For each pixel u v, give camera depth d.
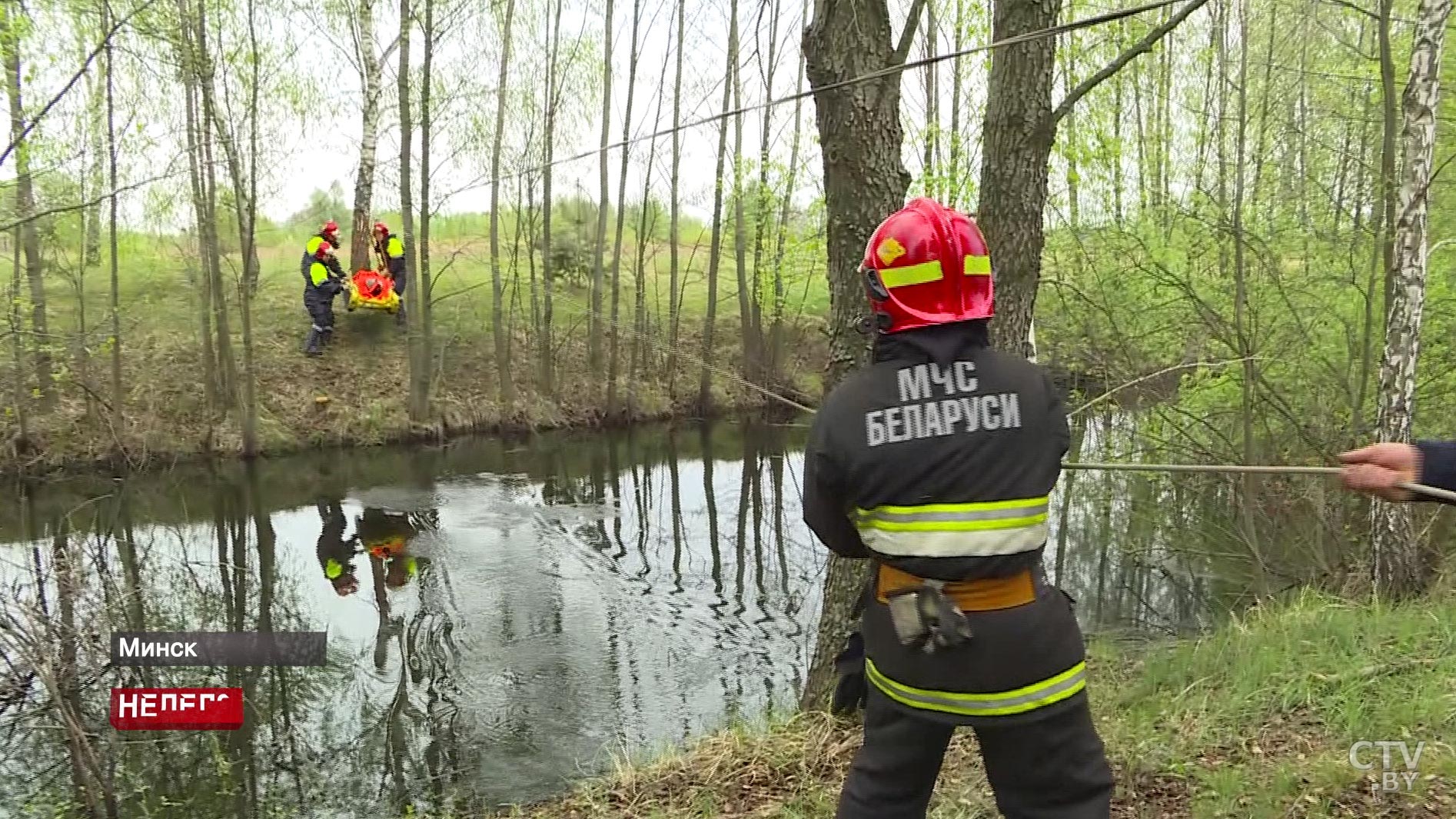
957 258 1.84
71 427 14.49
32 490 13.41
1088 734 1.89
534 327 20.28
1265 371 7.97
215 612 8.70
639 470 15.55
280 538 11.34
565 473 15.27
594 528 11.86
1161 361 8.49
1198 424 8.60
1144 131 15.06
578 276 22.16
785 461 16.16
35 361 14.02
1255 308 7.86
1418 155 6.20
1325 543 8.09
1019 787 1.90
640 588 9.45
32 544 10.42
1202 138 13.06
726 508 12.99
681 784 3.90
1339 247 8.52
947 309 1.85
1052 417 1.84
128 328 15.91
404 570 10.05
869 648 2.01
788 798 3.50
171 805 5.34
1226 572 8.88
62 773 5.48
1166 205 9.21
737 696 6.82
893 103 4.19
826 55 4.17
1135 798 3.06
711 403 20.00
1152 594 8.66
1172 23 3.99
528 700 6.80
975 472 1.78
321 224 21.55
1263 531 8.55
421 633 8.20
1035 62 4.22
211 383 15.46
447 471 15.23
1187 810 2.96
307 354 17.91
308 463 15.58
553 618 8.58
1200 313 7.59
